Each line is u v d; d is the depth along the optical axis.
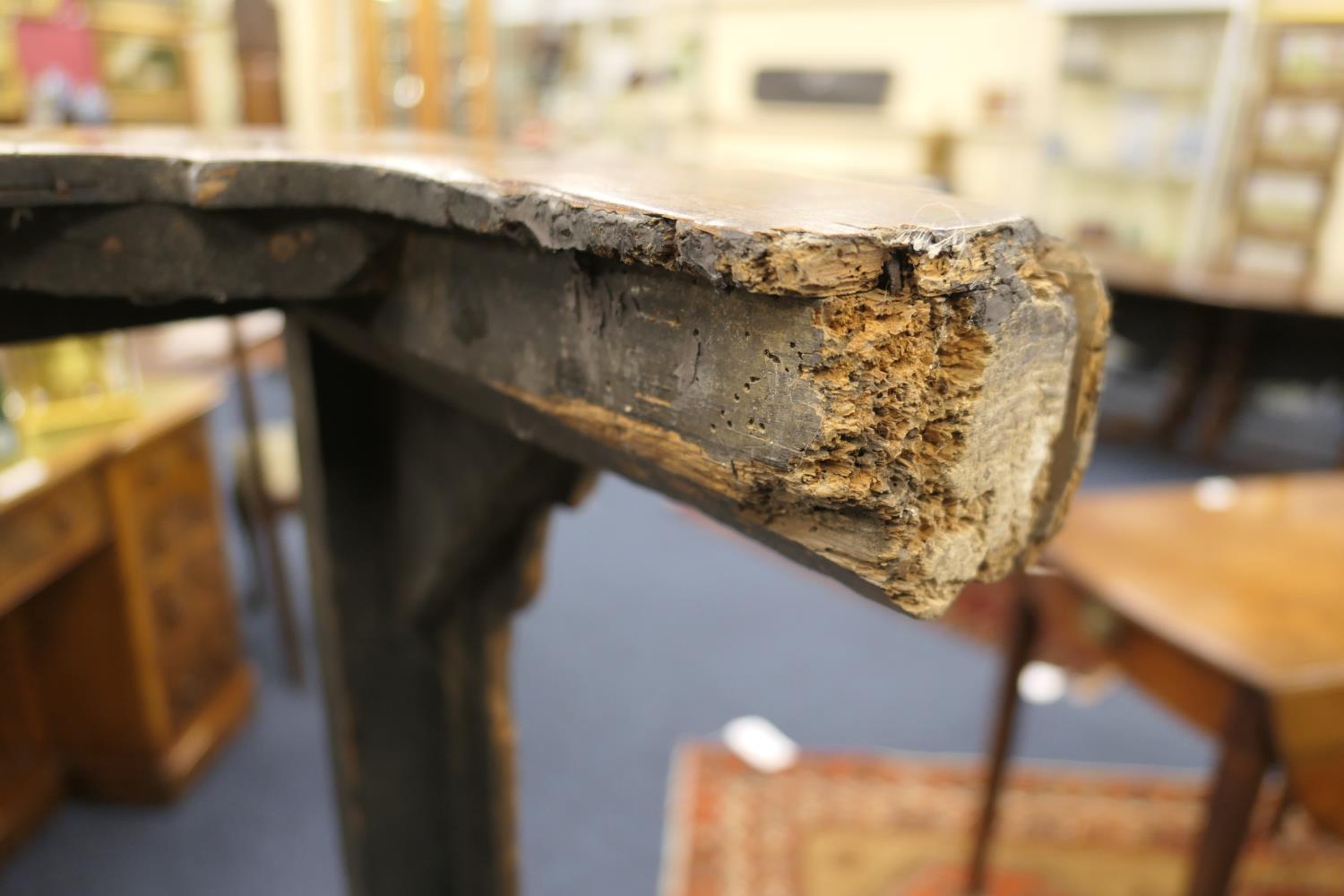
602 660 2.80
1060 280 0.53
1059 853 2.09
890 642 2.92
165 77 2.88
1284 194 4.24
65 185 0.65
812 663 2.81
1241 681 1.27
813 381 0.44
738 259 0.42
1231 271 4.36
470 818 1.21
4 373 1.79
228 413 4.73
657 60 4.83
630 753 2.40
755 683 2.71
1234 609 1.45
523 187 0.53
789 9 5.28
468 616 1.09
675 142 5.19
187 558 2.25
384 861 1.20
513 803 1.20
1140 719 2.56
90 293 0.70
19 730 2.10
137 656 2.07
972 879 1.97
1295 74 4.07
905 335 0.46
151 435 2.04
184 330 2.68
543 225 0.51
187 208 0.68
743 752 2.41
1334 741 1.28
